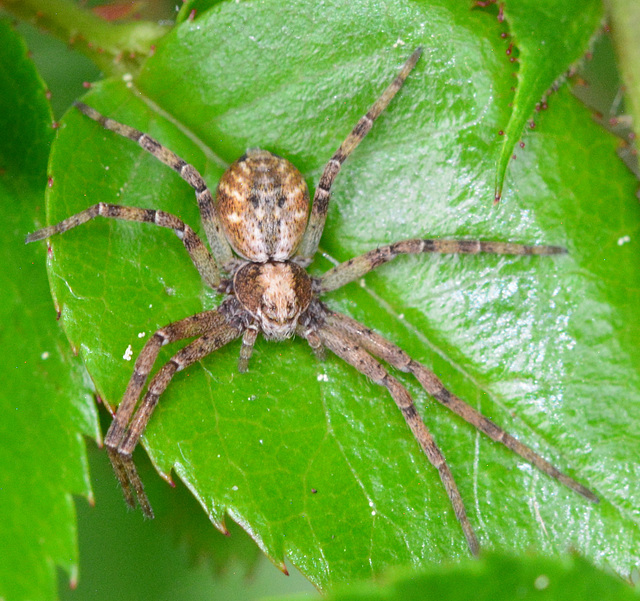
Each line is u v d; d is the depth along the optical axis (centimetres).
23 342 9
